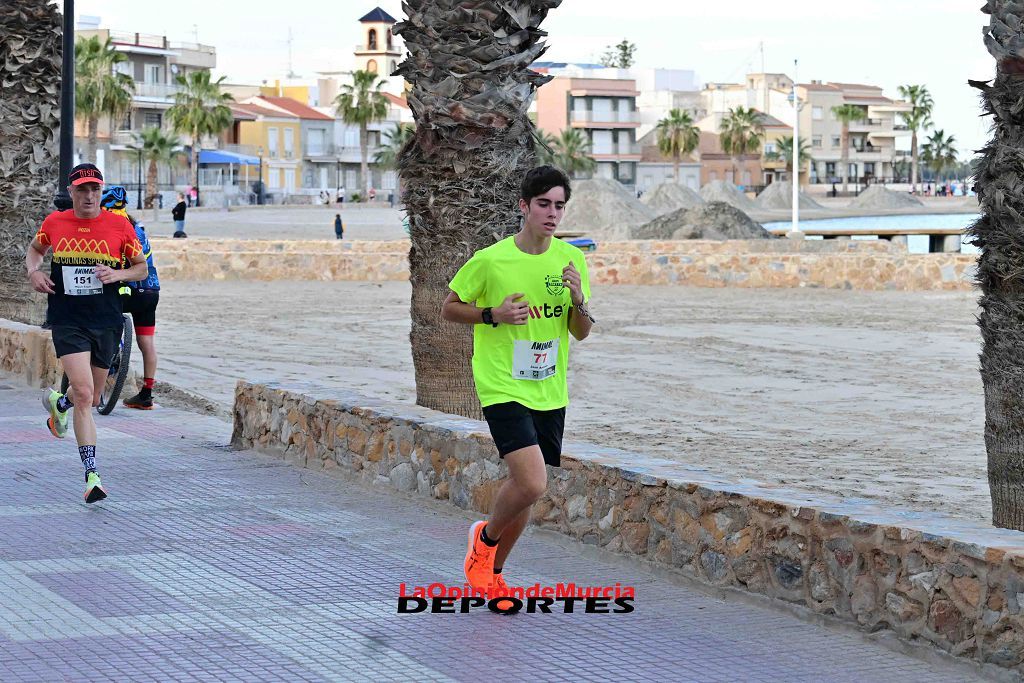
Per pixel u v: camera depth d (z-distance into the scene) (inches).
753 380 776.9
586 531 322.7
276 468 426.6
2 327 661.9
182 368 795.4
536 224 257.6
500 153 430.6
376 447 397.7
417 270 438.6
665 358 879.7
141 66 4554.6
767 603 276.7
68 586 283.9
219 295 1384.1
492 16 420.8
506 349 261.3
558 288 260.2
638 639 254.8
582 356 887.7
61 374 597.3
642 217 3432.6
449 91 423.2
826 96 6574.8
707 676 233.1
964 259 1438.2
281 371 796.0
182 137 4382.4
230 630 254.8
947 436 588.4
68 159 699.4
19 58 715.4
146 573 295.9
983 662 233.6
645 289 1489.9
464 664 237.5
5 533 331.3
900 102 6761.8
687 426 611.2
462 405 436.1
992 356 293.3
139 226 548.7
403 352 916.0
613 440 566.6
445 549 322.3
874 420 634.2
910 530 248.1
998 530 248.4
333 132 5255.9
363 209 4008.4
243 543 325.7
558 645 250.2
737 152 5900.6
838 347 944.9
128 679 225.3
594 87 5561.0
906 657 246.4
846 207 5128.0
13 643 243.8
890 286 1461.6
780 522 274.4
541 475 260.4
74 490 386.3
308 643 247.8
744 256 1523.1
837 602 262.8
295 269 1608.0
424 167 431.5
